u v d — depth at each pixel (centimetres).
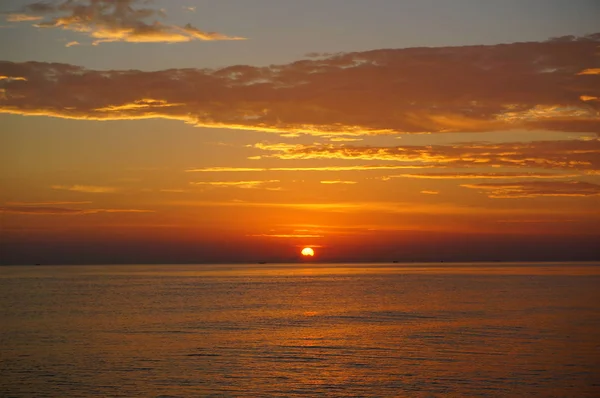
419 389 3844
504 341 5484
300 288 13962
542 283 15025
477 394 3741
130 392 3797
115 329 6438
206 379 4088
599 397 3678
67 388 3881
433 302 9588
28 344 5456
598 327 6353
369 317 7488
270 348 5203
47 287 14838
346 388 3875
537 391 3794
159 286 15188
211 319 7344
